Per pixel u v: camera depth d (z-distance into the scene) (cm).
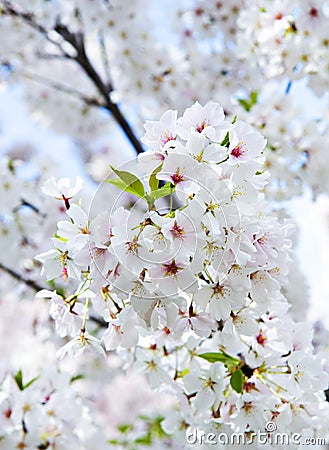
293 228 113
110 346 107
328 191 175
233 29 228
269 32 163
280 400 112
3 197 222
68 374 137
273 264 107
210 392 112
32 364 140
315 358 112
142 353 118
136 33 238
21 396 129
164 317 104
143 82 240
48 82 274
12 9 244
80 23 245
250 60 170
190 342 115
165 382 117
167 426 123
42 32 251
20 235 229
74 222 105
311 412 113
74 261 103
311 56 162
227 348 114
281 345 113
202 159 104
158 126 105
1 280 238
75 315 108
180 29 244
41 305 231
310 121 172
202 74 234
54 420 132
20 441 127
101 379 241
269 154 171
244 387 112
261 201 108
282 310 115
